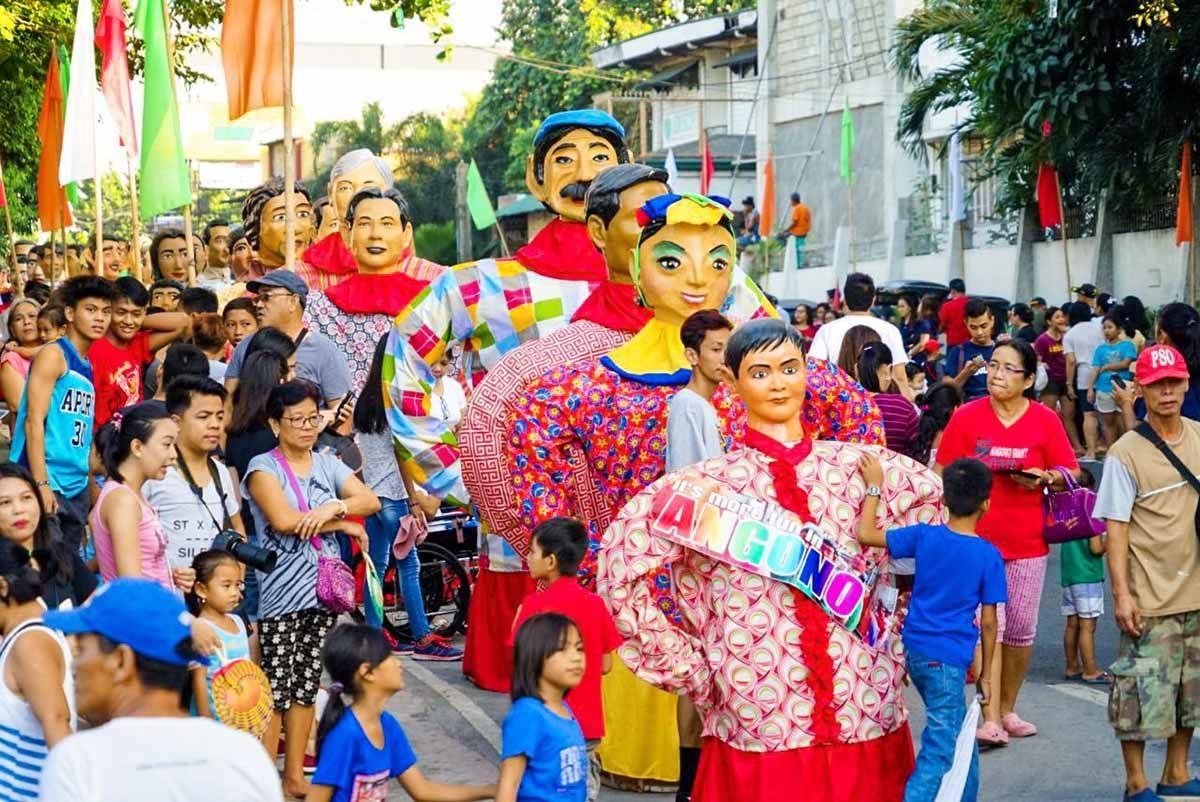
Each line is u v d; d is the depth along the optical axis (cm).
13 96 2372
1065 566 974
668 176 862
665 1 5406
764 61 3912
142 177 1248
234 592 640
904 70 2792
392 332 985
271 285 930
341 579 723
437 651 1062
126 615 394
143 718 389
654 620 609
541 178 966
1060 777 789
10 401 999
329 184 1346
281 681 723
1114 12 2088
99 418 948
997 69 2239
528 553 780
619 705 773
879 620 618
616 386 798
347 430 976
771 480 611
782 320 629
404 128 5891
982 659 709
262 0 1167
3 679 498
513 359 852
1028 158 2375
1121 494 732
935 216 3297
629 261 852
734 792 607
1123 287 2594
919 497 639
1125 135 2230
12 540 529
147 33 1244
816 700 599
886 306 2506
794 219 3566
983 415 859
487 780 771
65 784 378
